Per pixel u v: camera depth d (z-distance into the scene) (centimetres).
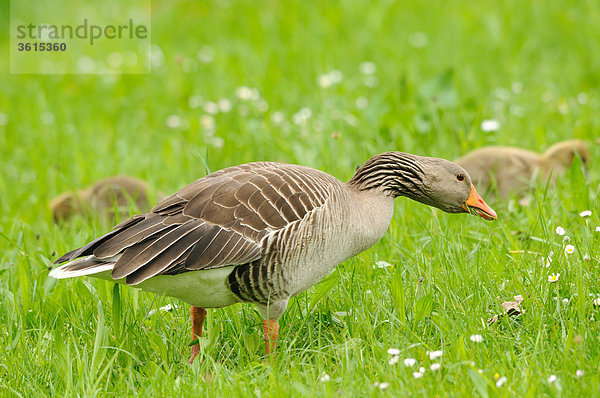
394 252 1095
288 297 856
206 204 814
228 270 812
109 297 1012
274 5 2619
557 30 2197
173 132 1786
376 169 927
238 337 907
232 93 1931
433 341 848
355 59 2161
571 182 1176
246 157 1518
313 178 862
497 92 1819
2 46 2655
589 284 909
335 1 2547
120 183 1449
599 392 702
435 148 1493
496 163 1321
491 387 707
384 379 758
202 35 2480
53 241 1195
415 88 1889
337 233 854
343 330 889
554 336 820
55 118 1920
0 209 1491
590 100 1742
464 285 924
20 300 1006
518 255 1012
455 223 1159
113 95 2108
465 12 2325
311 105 1803
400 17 2441
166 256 778
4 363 867
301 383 741
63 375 806
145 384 820
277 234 812
